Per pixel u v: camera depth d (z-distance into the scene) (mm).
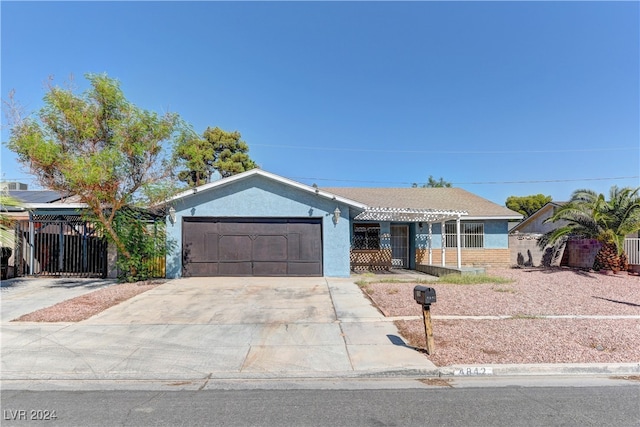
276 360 5996
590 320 8180
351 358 6031
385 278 15094
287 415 4246
